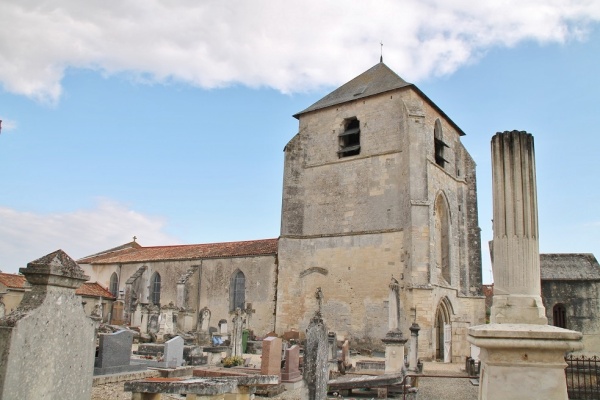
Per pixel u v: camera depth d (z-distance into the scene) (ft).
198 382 30.17
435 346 97.30
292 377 62.18
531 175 21.54
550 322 74.79
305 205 121.19
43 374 23.75
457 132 132.36
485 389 18.33
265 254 128.26
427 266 97.91
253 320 125.80
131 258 166.09
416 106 108.37
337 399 55.06
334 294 110.93
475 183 128.47
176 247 164.76
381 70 125.90
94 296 151.64
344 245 112.16
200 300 139.74
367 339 103.91
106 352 56.54
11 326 22.36
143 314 122.72
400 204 106.42
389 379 56.54
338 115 121.08
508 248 20.97
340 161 117.80
